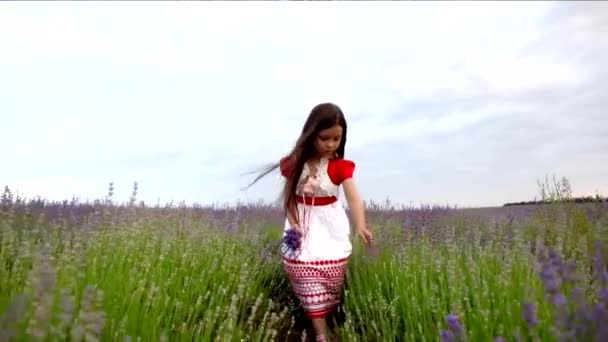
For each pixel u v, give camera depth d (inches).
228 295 140.4
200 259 159.0
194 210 241.1
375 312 129.3
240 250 190.7
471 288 110.0
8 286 90.7
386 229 204.5
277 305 159.2
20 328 64.1
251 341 119.9
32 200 194.1
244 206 294.0
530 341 80.0
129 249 140.0
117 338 85.4
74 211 195.9
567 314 65.2
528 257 123.8
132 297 98.0
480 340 87.3
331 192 142.6
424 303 111.9
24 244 105.6
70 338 73.6
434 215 252.1
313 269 136.0
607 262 102.8
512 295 97.0
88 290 70.4
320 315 135.3
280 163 151.6
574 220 175.3
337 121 139.6
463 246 166.9
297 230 139.6
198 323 121.0
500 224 198.4
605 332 58.4
